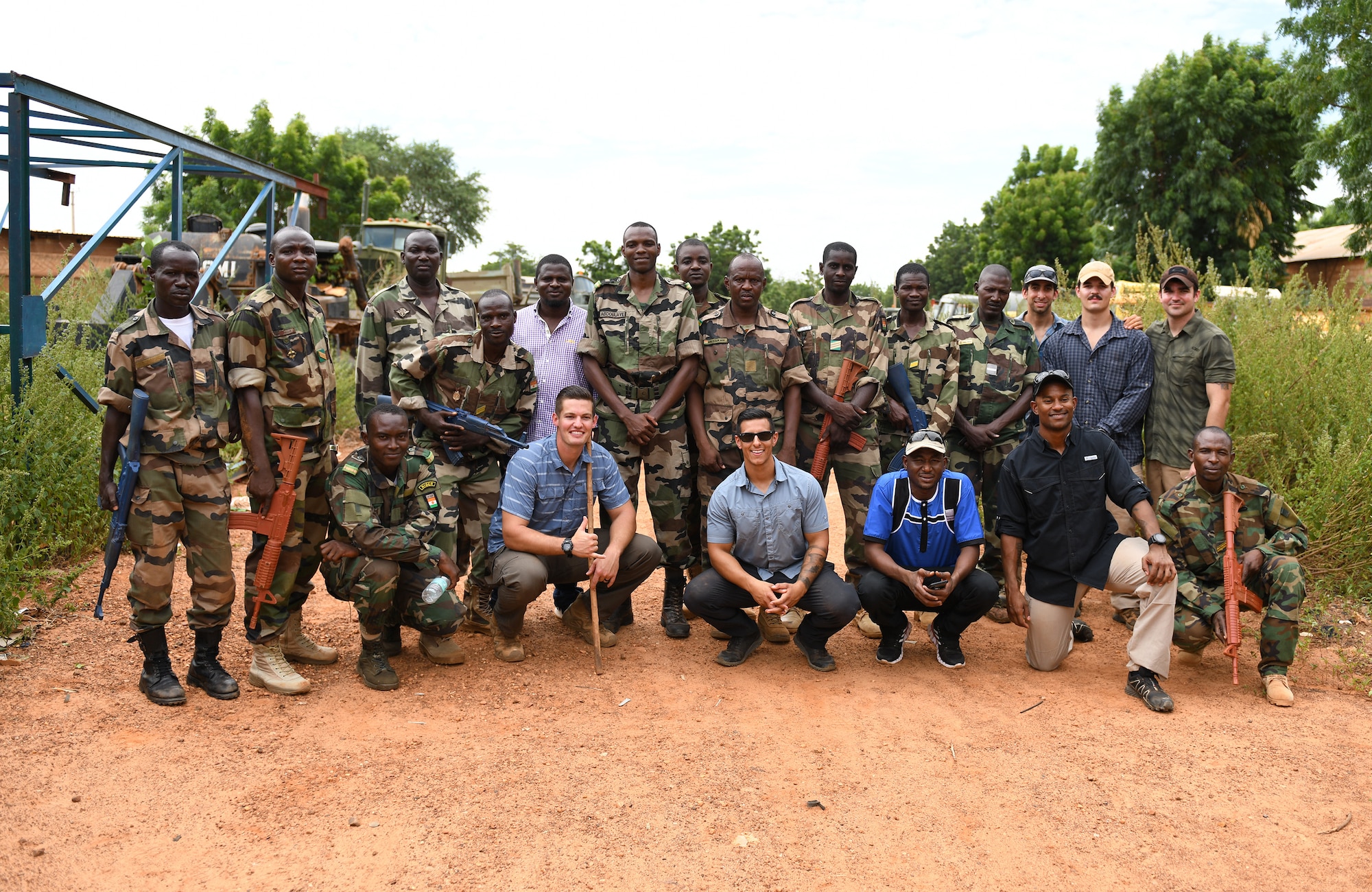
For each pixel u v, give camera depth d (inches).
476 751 149.3
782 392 216.2
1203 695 181.3
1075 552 189.5
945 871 120.1
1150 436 234.1
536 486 189.0
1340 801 139.0
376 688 174.2
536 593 185.3
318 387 176.4
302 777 138.7
